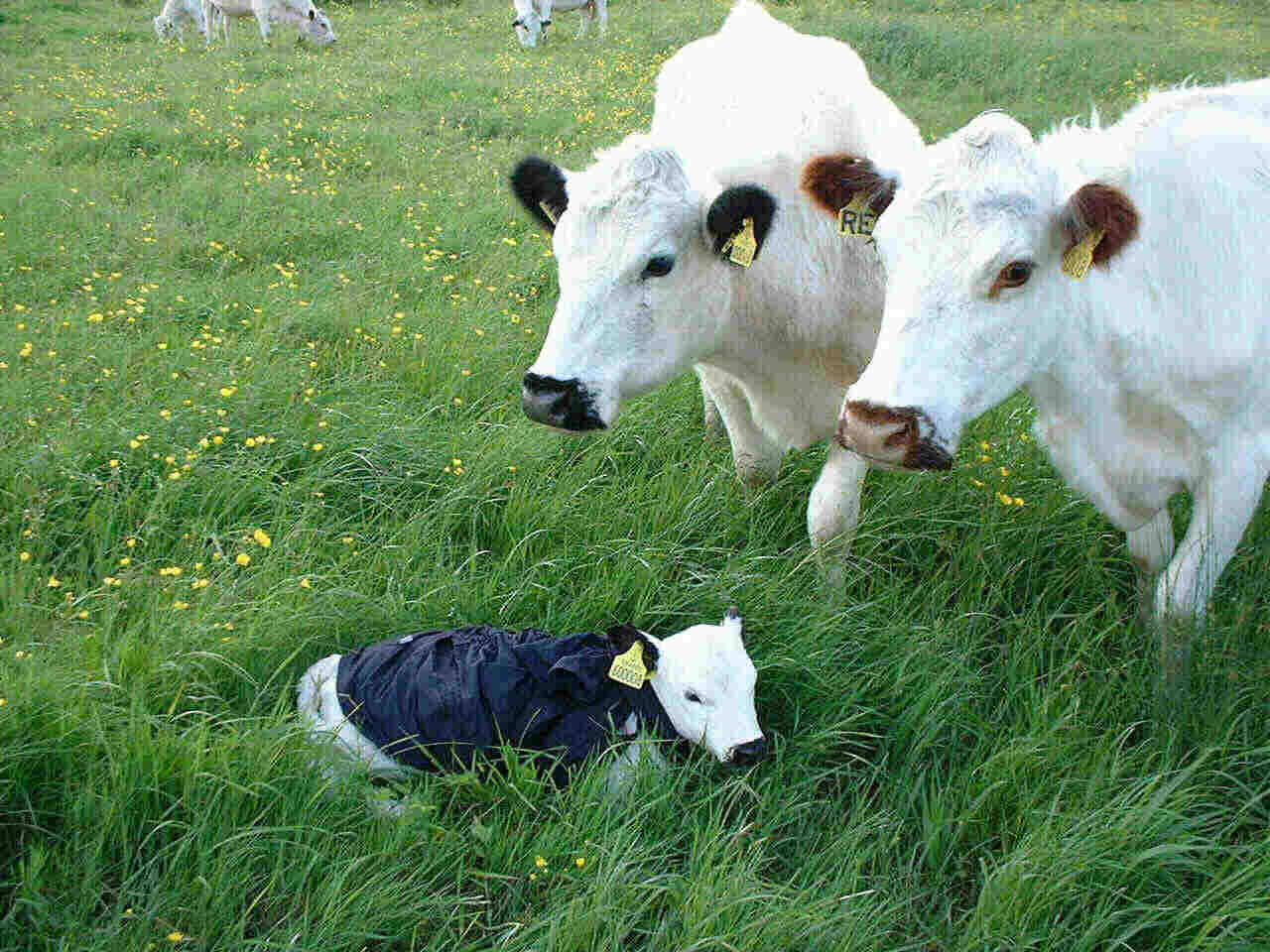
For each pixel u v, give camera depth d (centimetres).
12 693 278
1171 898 269
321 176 873
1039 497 437
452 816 298
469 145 1008
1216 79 1195
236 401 465
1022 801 288
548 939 245
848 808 310
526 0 1714
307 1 1677
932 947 266
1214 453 344
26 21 1828
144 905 250
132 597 346
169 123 1027
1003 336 291
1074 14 1672
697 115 420
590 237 337
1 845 265
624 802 289
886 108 433
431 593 364
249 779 279
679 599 375
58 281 625
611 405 344
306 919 248
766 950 245
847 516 390
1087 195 278
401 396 511
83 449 427
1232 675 319
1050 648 355
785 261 373
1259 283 334
